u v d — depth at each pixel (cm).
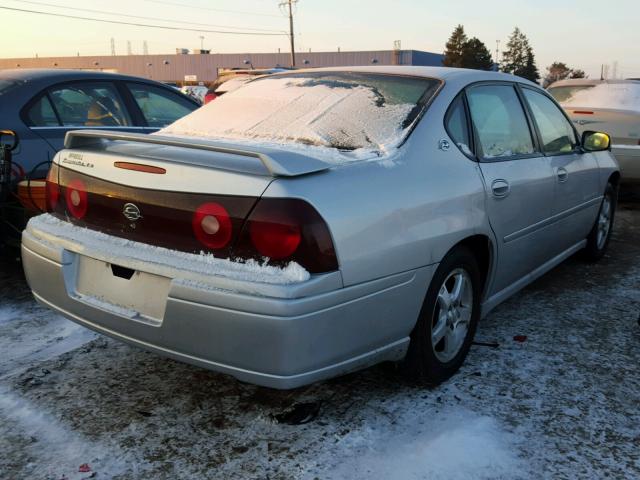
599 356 346
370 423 274
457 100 322
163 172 246
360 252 237
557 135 433
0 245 455
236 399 294
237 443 259
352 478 237
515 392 303
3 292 437
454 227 287
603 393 304
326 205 229
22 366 324
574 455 253
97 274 266
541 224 386
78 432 266
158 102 582
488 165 325
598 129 752
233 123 329
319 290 222
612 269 521
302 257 222
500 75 380
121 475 238
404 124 296
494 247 328
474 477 238
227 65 7794
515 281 381
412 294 266
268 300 216
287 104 335
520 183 348
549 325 391
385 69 352
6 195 434
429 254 271
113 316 256
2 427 268
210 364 234
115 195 260
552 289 464
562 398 298
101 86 530
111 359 334
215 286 224
